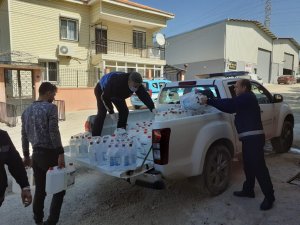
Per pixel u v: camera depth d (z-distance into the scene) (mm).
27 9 16766
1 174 2535
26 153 3438
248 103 3840
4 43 17047
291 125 6535
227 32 32719
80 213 3842
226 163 4332
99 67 19391
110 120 4652
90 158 3699
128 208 3965
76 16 18797
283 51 43156
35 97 13852
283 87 32781
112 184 4855
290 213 3688
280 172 5230
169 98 5441
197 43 35938
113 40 20719
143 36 22547
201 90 4688
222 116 4320
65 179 3143
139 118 5141
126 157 3434
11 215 3836
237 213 3723
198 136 3879
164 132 3445
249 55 36156
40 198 3359
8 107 11227
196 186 4105
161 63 22422
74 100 16422
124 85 4504
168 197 4273
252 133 3830
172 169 3531
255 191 4398
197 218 3629
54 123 3156
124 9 19828
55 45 17969
